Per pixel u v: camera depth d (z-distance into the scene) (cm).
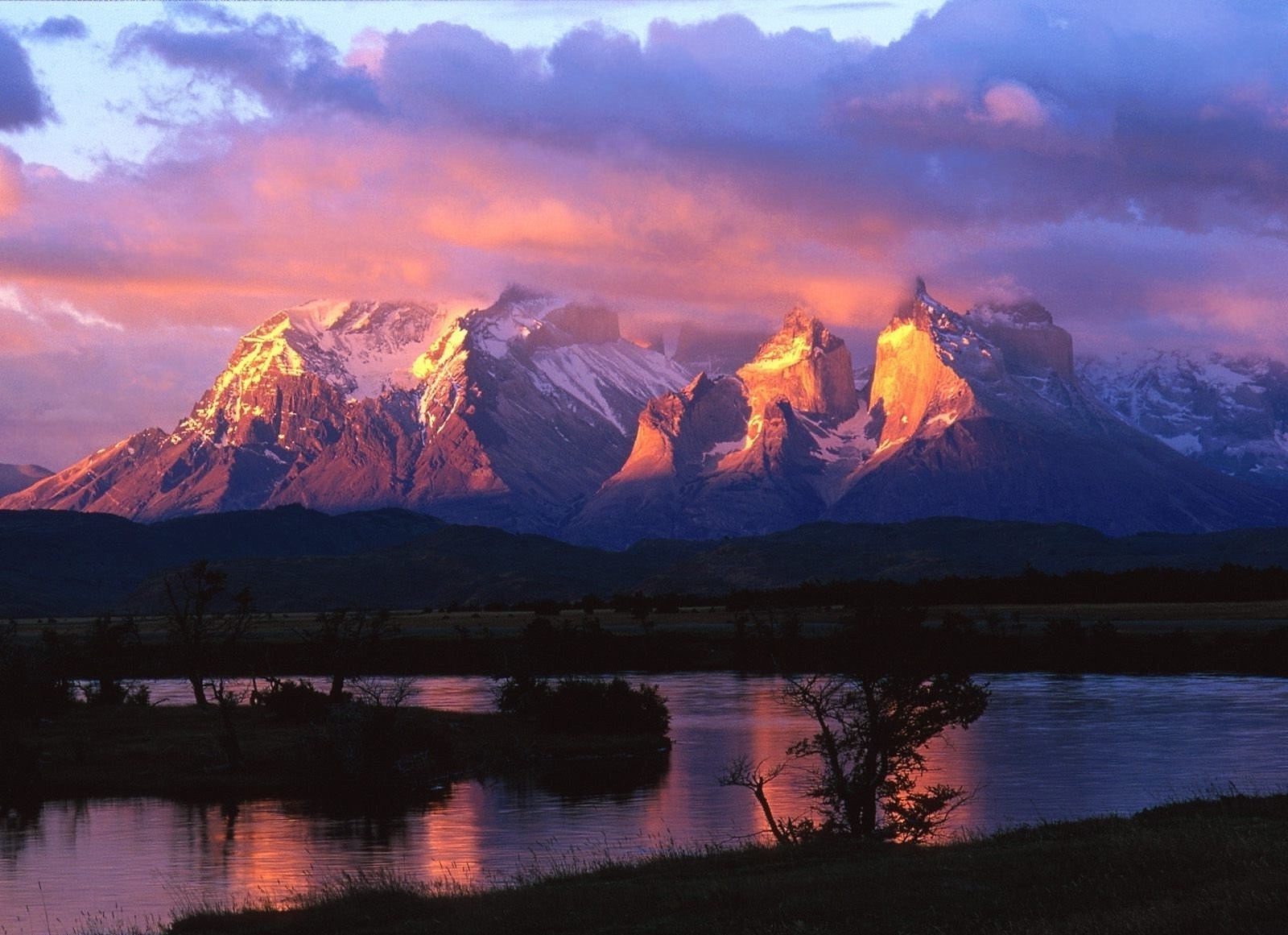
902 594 7250
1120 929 3553
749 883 4716
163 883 7688
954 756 11588
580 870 6812
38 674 14625
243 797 10775
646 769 11862
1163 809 5959
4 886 7700
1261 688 17412
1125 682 18488
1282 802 5791
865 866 4919
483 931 4497
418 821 9675
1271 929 3453
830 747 7075
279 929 5212
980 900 4088
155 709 15225
